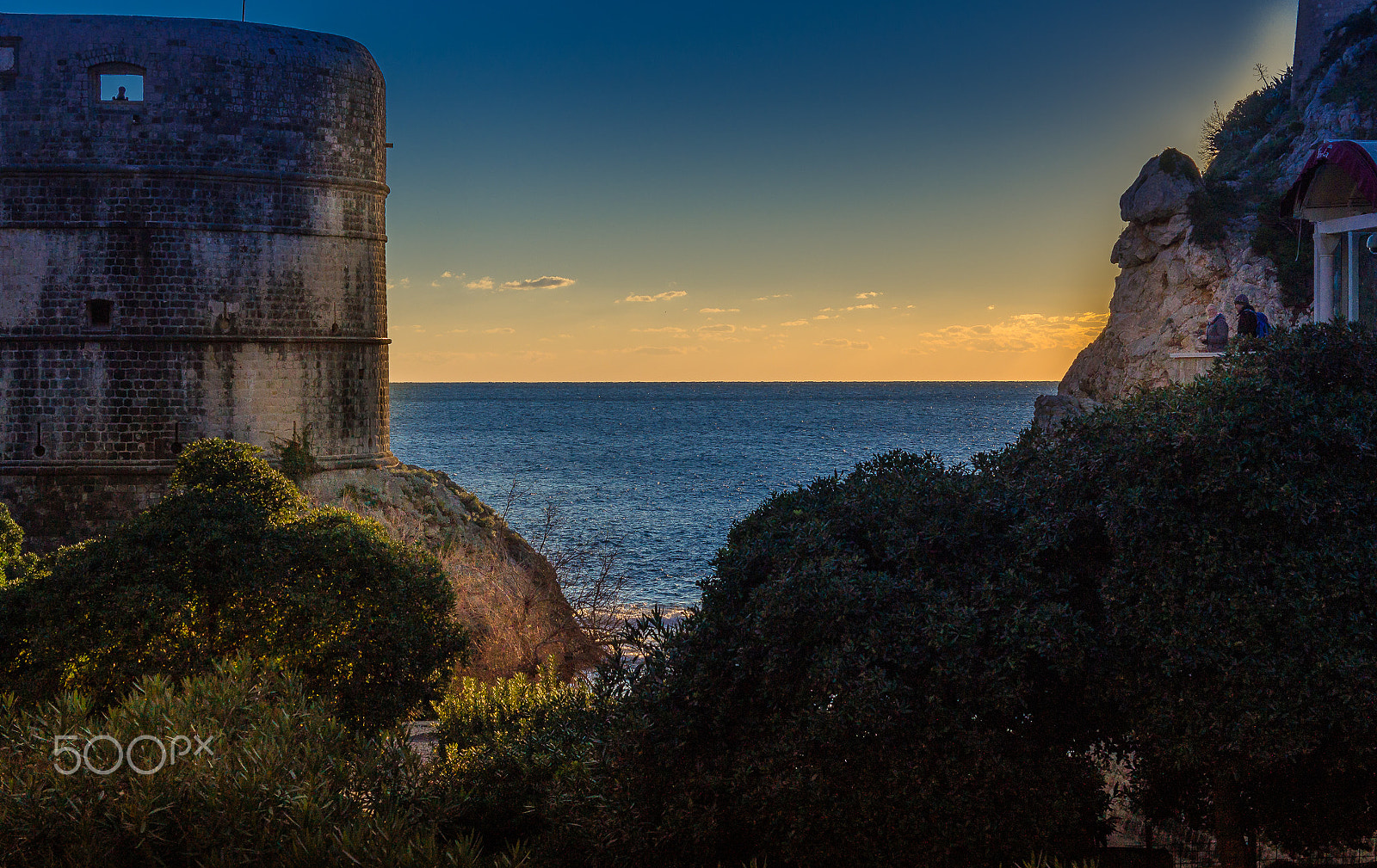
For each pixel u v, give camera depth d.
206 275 36.47
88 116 35.69
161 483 36.25
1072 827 11.94
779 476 121.00
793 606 11.59
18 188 35.78
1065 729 12.10
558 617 43.62
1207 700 10.67
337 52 38.66
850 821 11.46
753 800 11.73
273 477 22.62
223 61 36.41
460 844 10.62
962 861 11.94
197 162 36.22
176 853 10.34
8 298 36.00
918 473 14.02
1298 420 11.04
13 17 35.69
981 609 11.43
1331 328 11.92
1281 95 55.16
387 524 39.03
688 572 63.19
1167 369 40.41
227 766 10.94
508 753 15.28
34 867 10.00
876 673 11.01
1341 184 18.55
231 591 19.89
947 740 11.21
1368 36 47.88
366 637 20.30
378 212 40.28
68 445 36.12
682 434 199.38
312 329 38.28
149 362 36.12
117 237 35.91
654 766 12.00
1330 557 10.48
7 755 11.08
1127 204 45.28
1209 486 10.82
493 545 42.78
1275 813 12.38
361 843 10.27
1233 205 43.66
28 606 19.31
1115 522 11.13
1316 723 10.30
